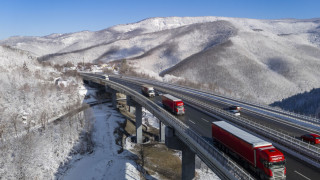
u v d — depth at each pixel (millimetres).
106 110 112750
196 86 166250
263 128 44594
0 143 65312
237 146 29906
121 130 94062
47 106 96688
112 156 71938
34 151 63562
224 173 27547
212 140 38438
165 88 101375
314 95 183625
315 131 43094
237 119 50375
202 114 56062
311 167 28656
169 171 68250
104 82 121750
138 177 62656
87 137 79188
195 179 64750
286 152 33375
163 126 86312
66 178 58562
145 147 82125
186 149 48000
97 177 60219
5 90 96312
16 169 56656
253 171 27594
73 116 91688
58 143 71750
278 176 24125
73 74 158000
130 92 82625
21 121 80562
